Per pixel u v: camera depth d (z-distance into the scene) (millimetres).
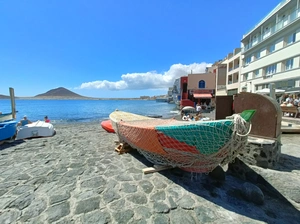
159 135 3594
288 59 17047
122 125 5188
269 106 4109
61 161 4840
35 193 3154
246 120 2922
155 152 3943
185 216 2562
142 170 4109
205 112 24344
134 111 31484
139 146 4402
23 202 2871
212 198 3021
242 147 3158
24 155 5402
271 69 19859
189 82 35500
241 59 27234
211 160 3234
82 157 5188
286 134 7707
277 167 4020
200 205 2824
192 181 3617
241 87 27188
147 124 4957
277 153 4125
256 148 3912
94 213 2611
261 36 21578
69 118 20891
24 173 4023
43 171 4141
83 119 19891
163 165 4199
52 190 3260
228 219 2504
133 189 3299
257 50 22484
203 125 2967
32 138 8062
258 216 2578
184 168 3693
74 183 3531
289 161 4402
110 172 4074
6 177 3811
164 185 3451
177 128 3242
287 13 17656
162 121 5828
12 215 2559
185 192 3203
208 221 2463
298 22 15562
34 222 2416
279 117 4215
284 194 3098
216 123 2898
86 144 6859
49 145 6688
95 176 3859
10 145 6680
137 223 2418
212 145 3035
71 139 7844
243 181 3676
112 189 3299
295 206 2842
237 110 4902
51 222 2420
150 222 2438
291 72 16391
